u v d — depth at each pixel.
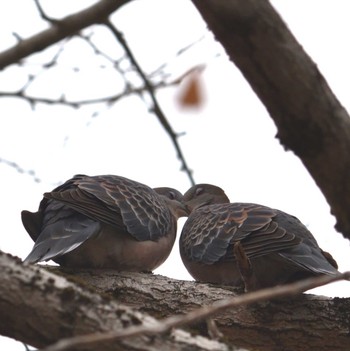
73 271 11.47
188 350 6.22
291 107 5.46
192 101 6.61
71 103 8.77
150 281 11.20
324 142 5.51
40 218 12.55
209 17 5.36
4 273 6.54
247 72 5.49
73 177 13.14
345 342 10.65
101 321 6.38
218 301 10.84
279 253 11.89
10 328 6.54
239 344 10.67
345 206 5.66
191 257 13.34
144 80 9.00
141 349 6.18
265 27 5.32
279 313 10.70
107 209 12.23
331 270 11.52
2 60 7.03
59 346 4.68
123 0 7.12
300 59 5.41
